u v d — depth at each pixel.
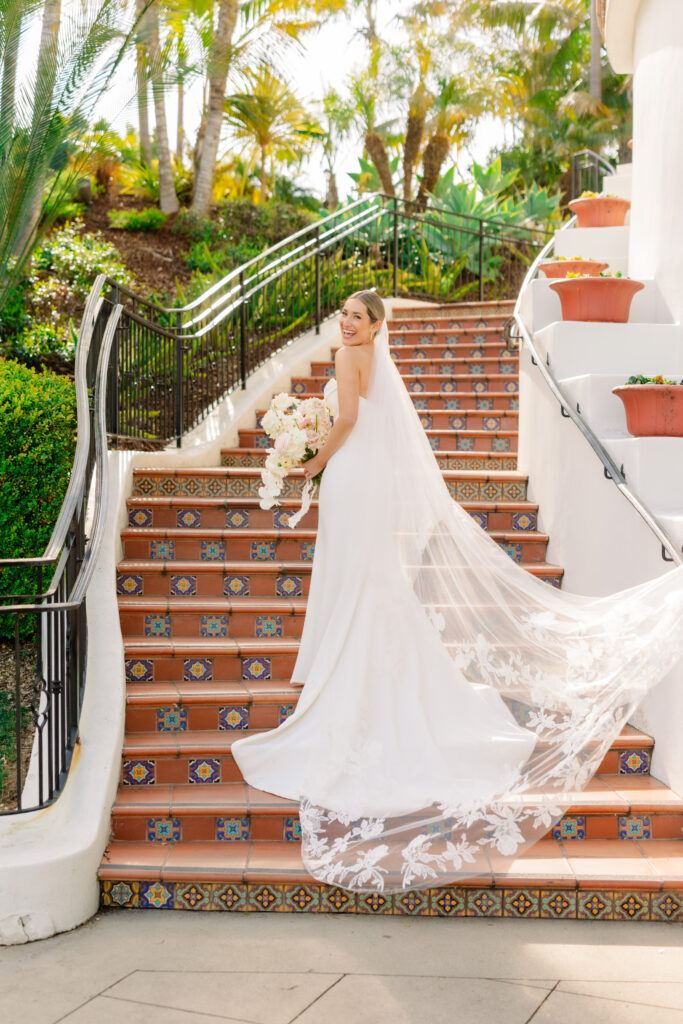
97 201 14.49
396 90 19.19
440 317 9.77
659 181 5.72
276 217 14.11
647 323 5.65
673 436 4.34
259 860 3.50
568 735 3.77
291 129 16.77
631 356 5.44
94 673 4.15
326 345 8.70
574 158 12.05
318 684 3.82
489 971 3.01
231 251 12.84
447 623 4.00
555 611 3.99
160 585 4.96
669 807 3.71
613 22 6.32
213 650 4.41
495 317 9.11
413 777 3.67
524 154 23.58
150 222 13.55
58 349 8.90
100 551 4.91
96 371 5.56
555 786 3.62
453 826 3.51
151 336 6.61
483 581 4.04
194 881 3.42
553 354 5.41
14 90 7.32
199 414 7.17
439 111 18.97
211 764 3.95
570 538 5.11
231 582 4.99
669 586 3.71
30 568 5.12
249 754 3.87
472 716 3.86
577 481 5.00
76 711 3.80
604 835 3.73
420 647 3.86
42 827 3.41
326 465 4.04
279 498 5.66
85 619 4.07
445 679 3.87
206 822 3.69
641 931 3.30
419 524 3.97
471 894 3.40
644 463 4.26
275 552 5.22
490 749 3.73
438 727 3.80
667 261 5.62
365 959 3.08
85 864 3.32
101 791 3.60
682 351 5.43
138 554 5.16
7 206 7.46
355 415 3.94
